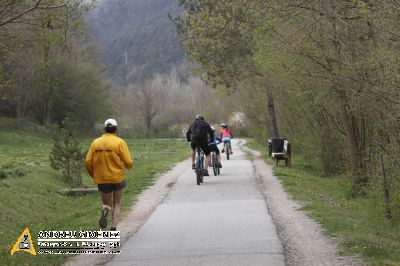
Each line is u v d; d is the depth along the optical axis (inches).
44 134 2357.3
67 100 2496.3
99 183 427.8
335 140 1039.0
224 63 1396.4
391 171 614.5
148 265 351.6
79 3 460.8
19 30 473.1
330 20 607.8
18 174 871.7
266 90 1392.7
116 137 434.6
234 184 773.3
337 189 854.5
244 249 381.7
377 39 540.7
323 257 355.6
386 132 616.7
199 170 775.1
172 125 3447.3
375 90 548.7
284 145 1109.7
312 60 690.8
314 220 486.0
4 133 2148.1
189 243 410.9
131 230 477.7
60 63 2353.6
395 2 485.1
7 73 517.7
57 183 891.4
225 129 1299.2
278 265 335.9
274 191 695.7
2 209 632.4
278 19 652.1
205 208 575.8
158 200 655.8
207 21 1293.1
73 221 563.8
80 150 924.6
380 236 453.1
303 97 852.0
